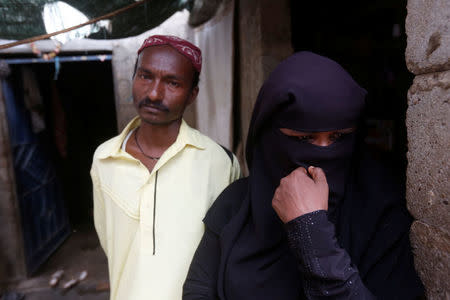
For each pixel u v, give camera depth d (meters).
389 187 0.91
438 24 0.77
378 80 2.30
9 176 3.56
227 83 3.11
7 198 3.57
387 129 2.20
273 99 0.88
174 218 1.13
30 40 1.74
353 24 2.38
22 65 3.93
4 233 3.60
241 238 0.96
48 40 3.56
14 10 2.19
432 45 0.79
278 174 0.96
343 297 0.72
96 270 3.90
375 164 0.93
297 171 0.84
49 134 4.80
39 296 3.46
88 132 6.39
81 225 5.46
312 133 0.86
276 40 2.36
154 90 1.07
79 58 3.66
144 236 1.10
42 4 2.23
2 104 3.47
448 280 0.79
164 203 1.13
